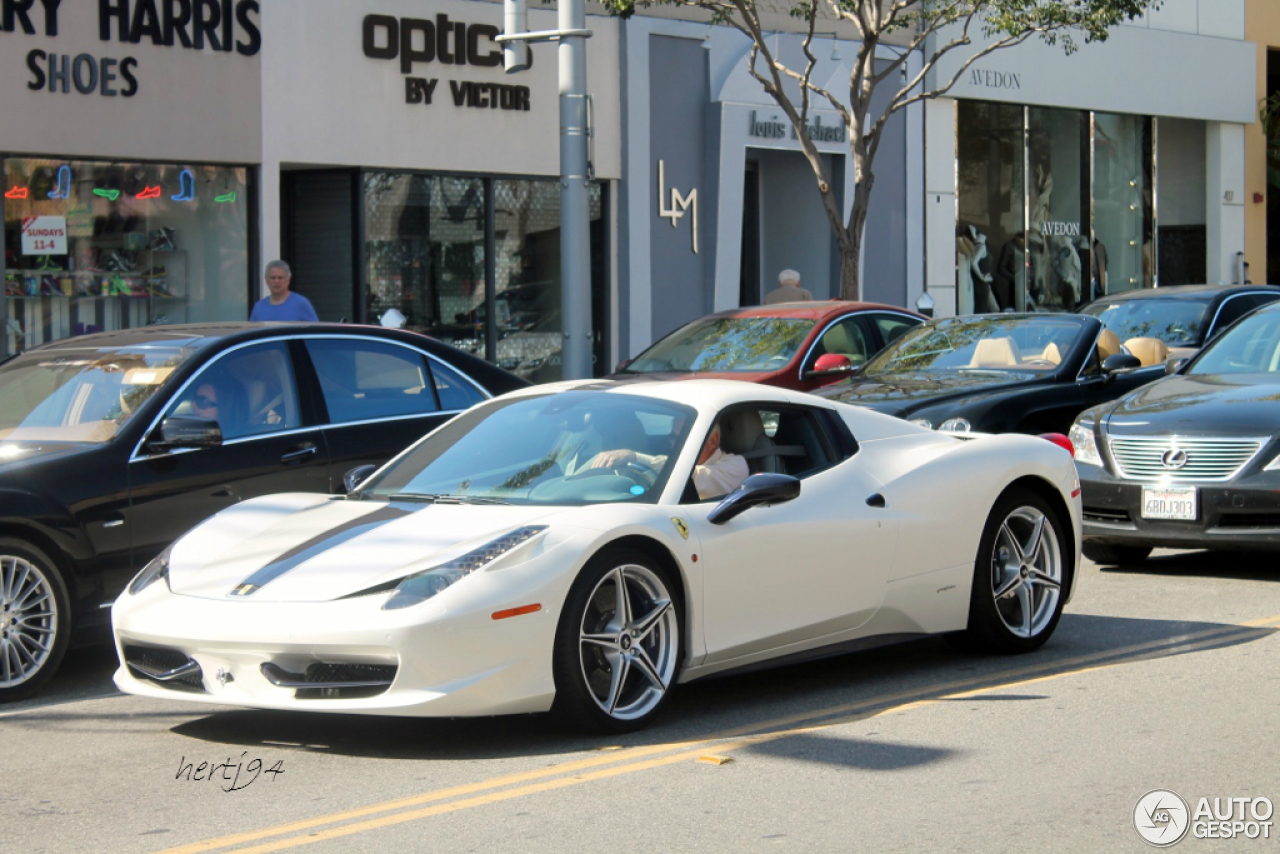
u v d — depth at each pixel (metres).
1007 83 32.44
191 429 9.66
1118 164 35.72
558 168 25.12
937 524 9.34
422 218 23.64
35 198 19.83
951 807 6.54
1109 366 15.27
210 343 10.58
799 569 8.58
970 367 15.84
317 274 23.33
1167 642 10.16
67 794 7.07
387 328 11.62
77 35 19.88
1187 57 36.75
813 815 6.44
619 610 7.83
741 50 27.31
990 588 9.70
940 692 8.87
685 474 8.32
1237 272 38.69
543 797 6.76
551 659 7.43
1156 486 12.50
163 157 20.73
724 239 27.19
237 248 21.77
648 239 26.31
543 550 7.49
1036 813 6.45
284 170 23.33
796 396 9.27
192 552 8.22
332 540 7.89
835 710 8.45
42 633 9.20
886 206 30.41
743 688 9.11
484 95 24.08
